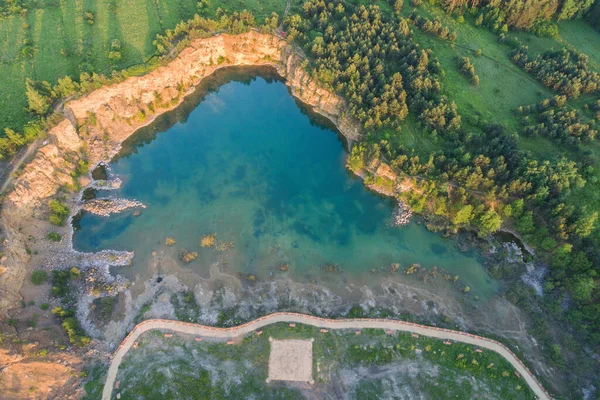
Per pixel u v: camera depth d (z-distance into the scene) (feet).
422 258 299.99
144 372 236.22
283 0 434.71
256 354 245.24
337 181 348.79
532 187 293.23
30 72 338.34
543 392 234.38
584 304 262.88
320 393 232.94
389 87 341.21
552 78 352.28
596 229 279.28
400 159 313.53
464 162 307.58
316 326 257.75
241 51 412.36
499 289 283.38
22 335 233.96
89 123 341.62
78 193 321.32
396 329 258.37
